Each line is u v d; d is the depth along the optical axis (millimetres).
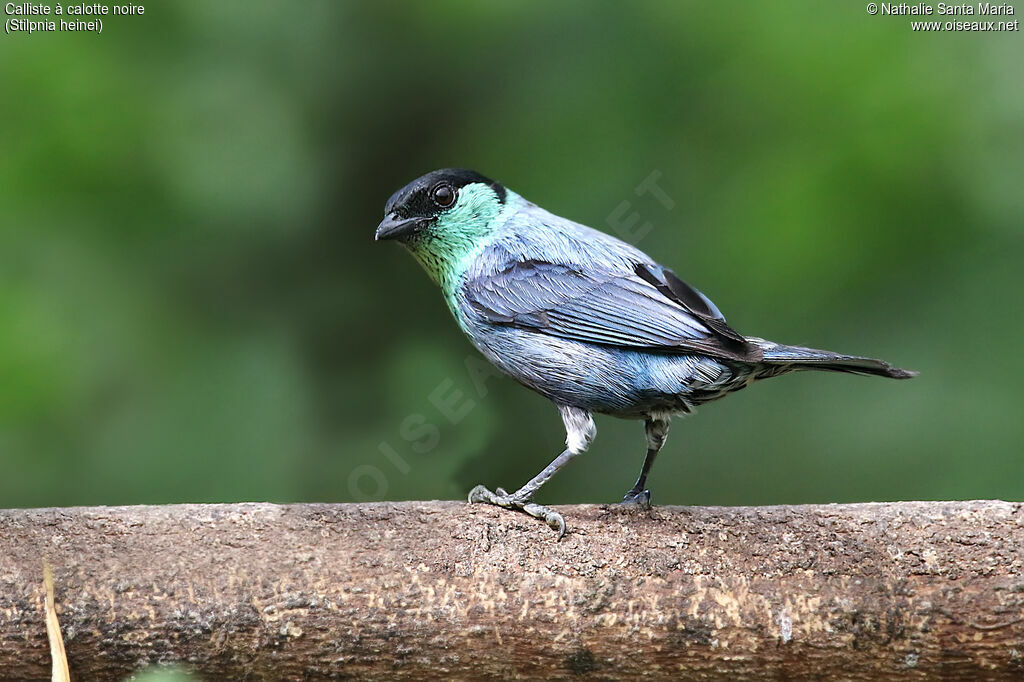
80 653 6887
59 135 12422
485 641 7129
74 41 12727
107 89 12633
